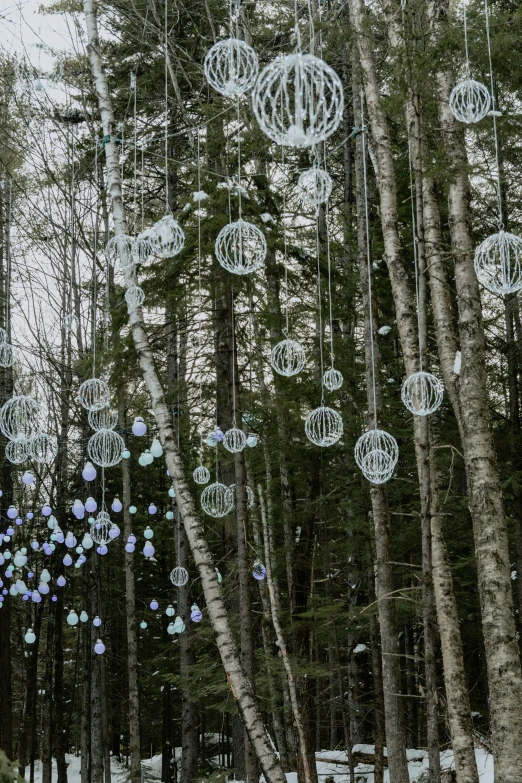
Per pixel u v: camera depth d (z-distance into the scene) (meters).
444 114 7.86
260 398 11.63
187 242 9.80
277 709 10.92
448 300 8.20
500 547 6.93
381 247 13.23
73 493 16.08
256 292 10.43
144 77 13.36
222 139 10.31
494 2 9.66
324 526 12.75
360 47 8.34
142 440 16.52
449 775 10.73
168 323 11.63
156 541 20.19
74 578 20.09
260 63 11.46
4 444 15.38
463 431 7.36
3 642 15.91
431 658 7.79
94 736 14.97
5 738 15.58
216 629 7.48
